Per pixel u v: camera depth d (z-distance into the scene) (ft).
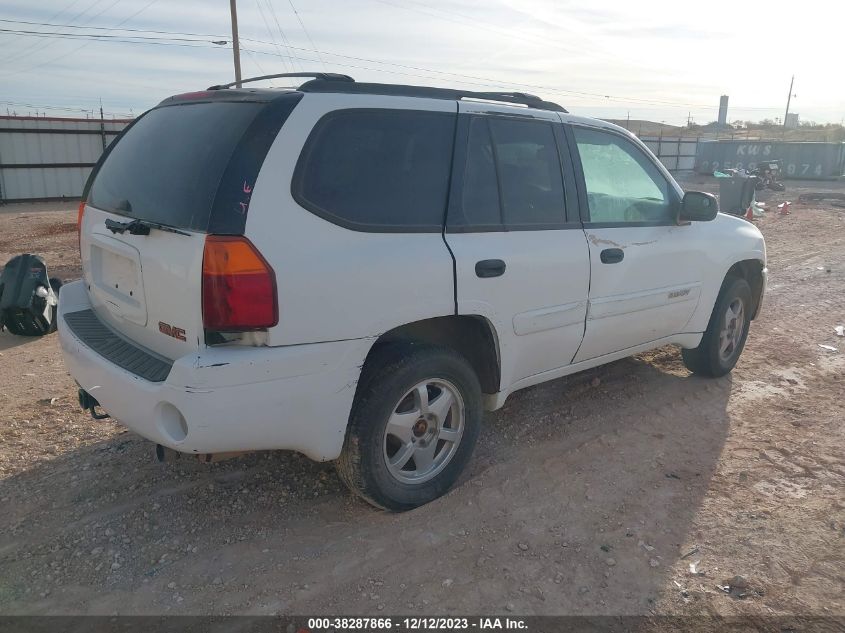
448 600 9.48
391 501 11.14
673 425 15.11
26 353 19.92
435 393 11.62
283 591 9.61
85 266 12.69
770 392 17.25
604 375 18.01
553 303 12.83
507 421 15.07
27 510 11.39
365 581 9.84
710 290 16.58
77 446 13.61
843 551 10.68
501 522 11.29
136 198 10.75
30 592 9.53
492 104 12.32
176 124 11.02
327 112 10.12
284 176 9.52
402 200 10.78
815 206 70.49
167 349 10.07
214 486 12.19
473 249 11.41
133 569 10.02
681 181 113.29
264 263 9.13
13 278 21.26
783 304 26.63
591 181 13.88
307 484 12.33
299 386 9.59
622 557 10.45
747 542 10.88
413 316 10.64
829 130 272.72
